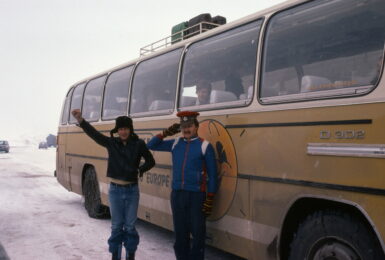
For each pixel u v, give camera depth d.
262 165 3.69
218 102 4.34
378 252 2.81
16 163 25.14
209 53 4.65
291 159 3.40
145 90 5.94
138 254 5.36
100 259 5.10
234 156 4.03
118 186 4.70
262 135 3.71
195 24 5.74
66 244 5.81
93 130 4.60
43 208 8.80
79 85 8.76
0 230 6.69
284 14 3.72
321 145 3.14
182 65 5.08
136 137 4.80
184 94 4.98
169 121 5.18
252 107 3.85
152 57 5.87
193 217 4.16
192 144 4.21
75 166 8.52
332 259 3.12
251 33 4.07
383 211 2.71
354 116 2.93
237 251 4.00
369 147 2.80
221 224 4.20
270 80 3.73
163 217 5.33
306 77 3.37
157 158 5.46
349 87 3.02
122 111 6.52
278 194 3.51
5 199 10.08
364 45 2.98
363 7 3.04
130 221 4.75
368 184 2.80
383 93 2.77
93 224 7.15
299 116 3.36
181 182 4.21
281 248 3.51
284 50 3.64
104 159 7.17
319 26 3.37
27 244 5.81
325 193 3.09
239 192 3.95
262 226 3.68
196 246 4.14
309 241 3.29
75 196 10.65
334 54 3.20
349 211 3.09
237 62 4.19
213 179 4.05
